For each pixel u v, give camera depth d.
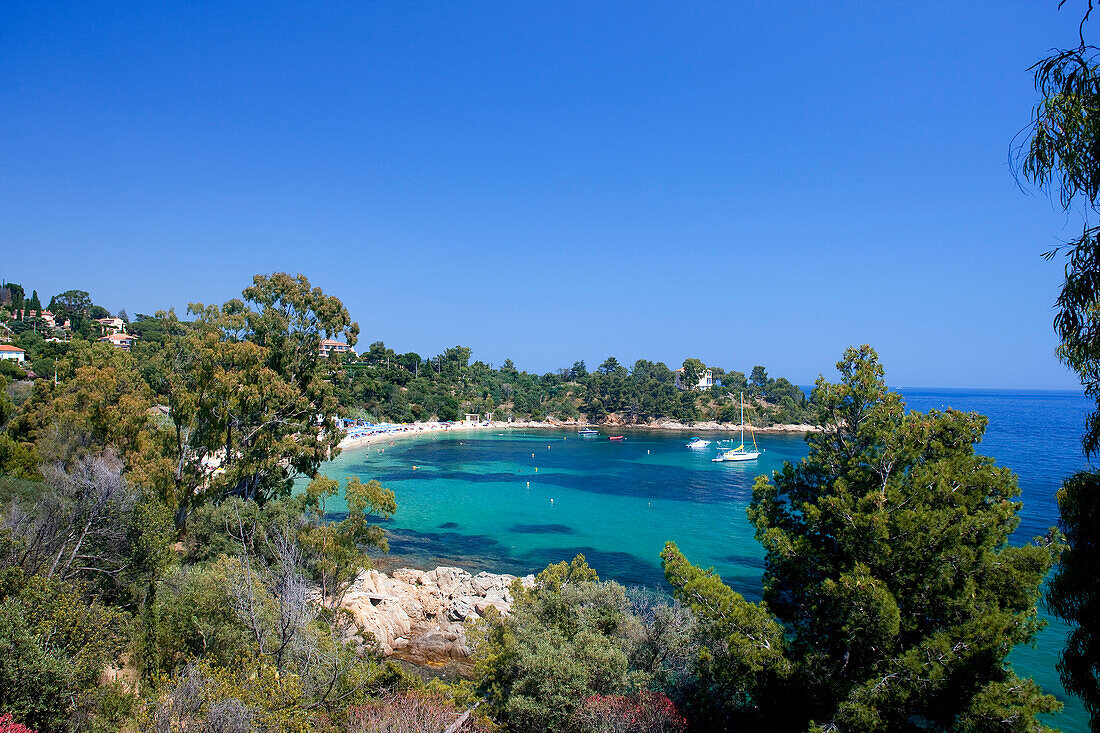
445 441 162.38
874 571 18.53
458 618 38.22
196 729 14.13
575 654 21.30
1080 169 9.95
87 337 159.00
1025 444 134.50
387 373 198.62
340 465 112.81
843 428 21.44
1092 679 11.63
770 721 19.95
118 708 16.31
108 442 43.97
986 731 16.28
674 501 81.12
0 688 14.69
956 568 17.97
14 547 20.81
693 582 20.78
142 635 21.09
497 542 59.81
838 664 18.52
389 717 17.06
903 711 17.05
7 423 54.12
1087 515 11.61
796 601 20.97
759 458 131.75
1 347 119.94
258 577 22.83
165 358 50.34
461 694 21.19
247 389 41.16
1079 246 10.31
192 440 41.38
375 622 33.88
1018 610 18.09
